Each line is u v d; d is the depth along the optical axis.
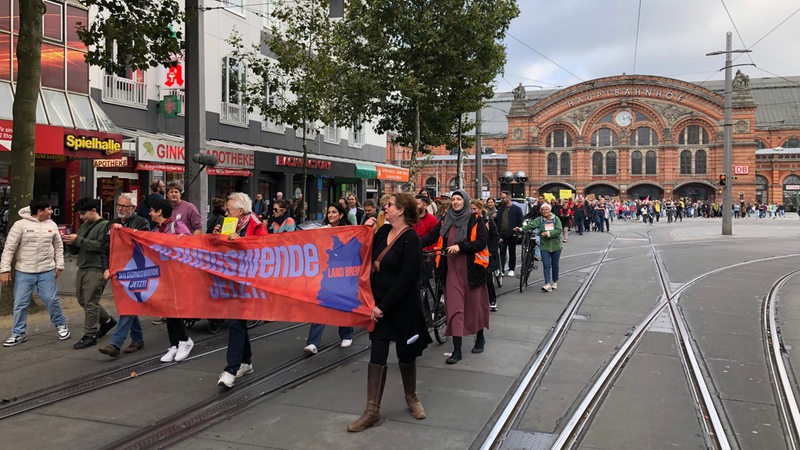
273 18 23.62
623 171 70.12
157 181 10.55
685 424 4.81
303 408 5.10
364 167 29.98
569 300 10.55
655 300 10.59
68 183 16.44
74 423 4.72
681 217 53.25
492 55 19.17
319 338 6.94
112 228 6.46
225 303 5.85
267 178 24.48
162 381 5.83
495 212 13.63
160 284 6.25
